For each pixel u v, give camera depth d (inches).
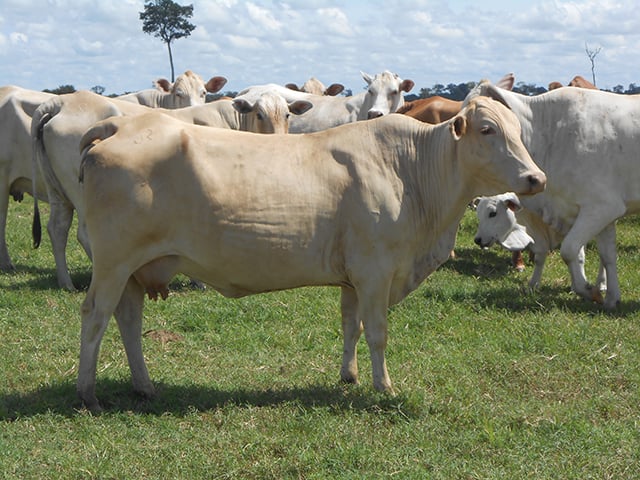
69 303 375.2
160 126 241.8
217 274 246.1
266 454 218.4
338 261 247.0
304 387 269.6
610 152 368.8
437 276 450.6
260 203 239.3
